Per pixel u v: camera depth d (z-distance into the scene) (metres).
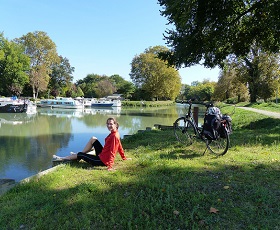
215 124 6.06
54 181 4.66
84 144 14.45
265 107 27.02
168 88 69.94
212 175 4.70
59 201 3.82
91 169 5.45
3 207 3.71
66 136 17.09
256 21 13.66
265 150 6.64
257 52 34.41
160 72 69.44
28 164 10.38
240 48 15.42
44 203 3.81
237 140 8.20
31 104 38.94
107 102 57.28
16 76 60.22
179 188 4.06
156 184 4.28
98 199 3.86
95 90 96.25
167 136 9.51
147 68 71.62
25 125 23.00
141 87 74.50
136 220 3.17
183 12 11.27
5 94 66.88
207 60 15.02
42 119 28.64
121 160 6.16
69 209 3.58
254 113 19.52
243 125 15.18
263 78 36.50
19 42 64.69
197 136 7.01
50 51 66.00
